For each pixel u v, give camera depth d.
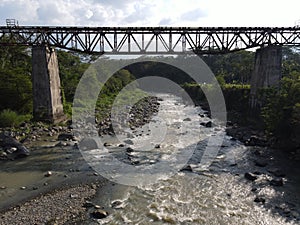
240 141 28.62
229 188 16.92
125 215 13.54
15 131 28.33
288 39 35.84
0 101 35.09
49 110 32.53
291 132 23.91
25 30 32.19
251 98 39.50
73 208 13.98
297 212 13.93
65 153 23.14
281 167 20.77
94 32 33.25
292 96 25.30
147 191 16.30
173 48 34.50
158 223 12.96
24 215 13.16
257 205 14.75
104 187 16.69
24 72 43.16
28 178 17.70
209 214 13.82
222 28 34.62
